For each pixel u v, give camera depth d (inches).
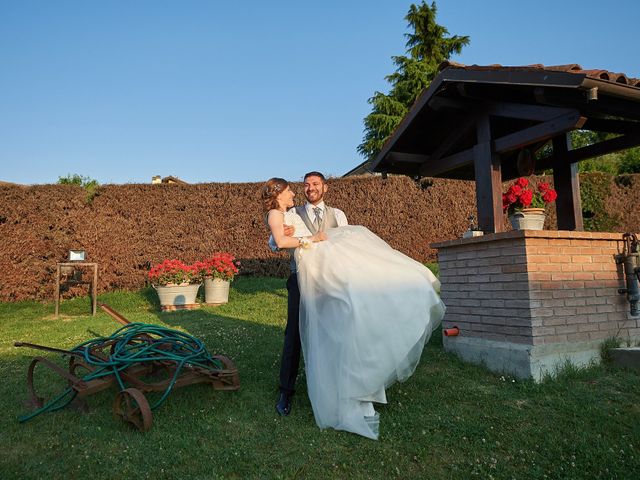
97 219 460.8
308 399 153.2
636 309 188.4
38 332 291.6
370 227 484.1
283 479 103.8
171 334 161.9
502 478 102.7
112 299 422.9
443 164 231.3
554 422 130.6
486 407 143.2
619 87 148.2
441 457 113.7
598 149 213.5
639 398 145.9
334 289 136.8
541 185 196.5
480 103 205.5
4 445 120.8
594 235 183.9
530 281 170.1
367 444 120.5
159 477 104.6
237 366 192.9
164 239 473.4
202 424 132.6
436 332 239.1
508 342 177.8
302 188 490.0
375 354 129.8
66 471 107.1
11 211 435.8
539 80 158.2
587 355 177.3
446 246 207.2
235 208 483.8
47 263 440.5
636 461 106.4
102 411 143.6
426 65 1246.3
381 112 1234.6
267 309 333.1
